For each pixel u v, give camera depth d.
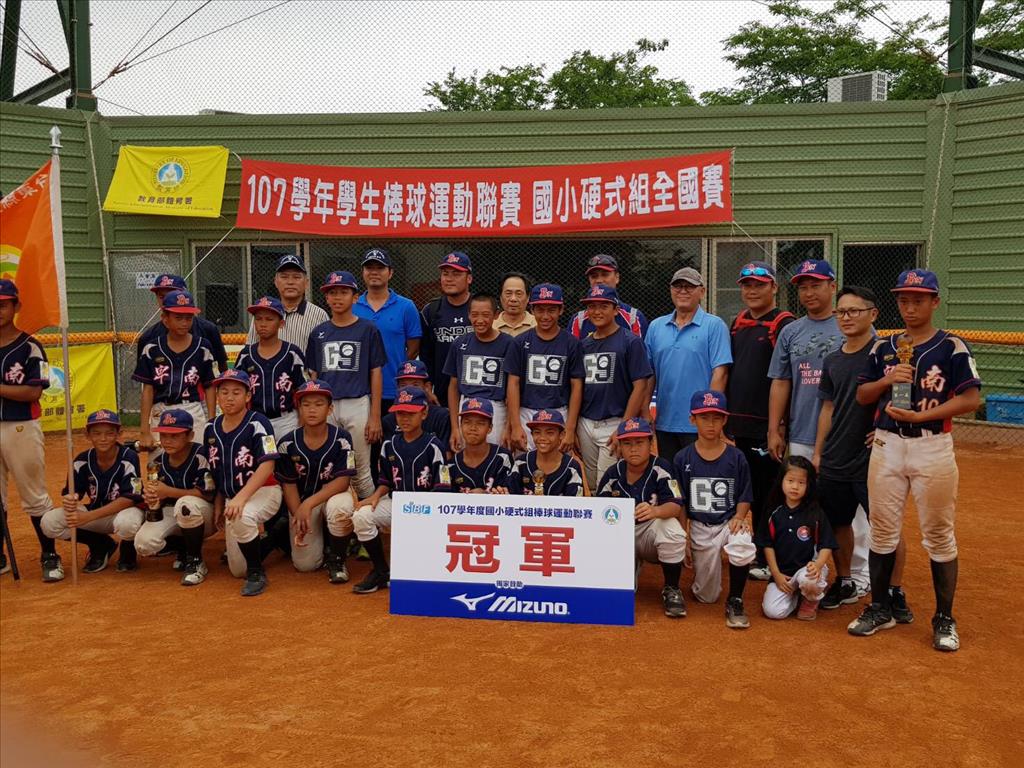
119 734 3.28
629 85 20.95
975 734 3.25
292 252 11.68
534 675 3.80
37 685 3.73
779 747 3.15
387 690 3.64
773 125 11.16
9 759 3.07
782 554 4.59
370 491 5.84
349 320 5.77
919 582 5.26
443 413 5.85
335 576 5.25
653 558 4.86
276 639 4.27
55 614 4.68
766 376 5.25
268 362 5.62
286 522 5.77
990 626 4.44
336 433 5.35
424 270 11.66
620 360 5.31
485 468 5.05
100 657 4.04
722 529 4.73
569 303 11.52
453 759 3.06
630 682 3.72
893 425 4.19
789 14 20.23
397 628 4.44
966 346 4.01
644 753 3.10
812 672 3.83
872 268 11.34
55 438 10.65
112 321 11.83
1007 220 10.54
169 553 6.02
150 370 5.71
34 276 5.38
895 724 3.33
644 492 4.75
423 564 4.68
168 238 11.73
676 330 5.52
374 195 11.05
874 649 4.13
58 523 5.32
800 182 11.15
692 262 11.34
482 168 11.16
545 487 4.90
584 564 4.55
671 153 11.31
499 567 4.61
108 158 11.78
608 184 10.69
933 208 10.96
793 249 11.30
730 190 10.49
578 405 5.38
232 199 11.67
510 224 10.87
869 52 19.55
